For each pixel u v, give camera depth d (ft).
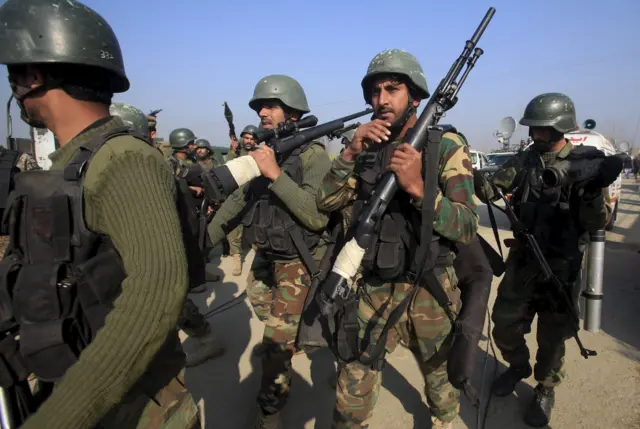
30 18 3.59
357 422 6.74
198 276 4.37
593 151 8.62
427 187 5.63
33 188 3.57
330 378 10.86
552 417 9.34
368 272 6.96
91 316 3.60
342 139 9.31
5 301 3.66
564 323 8.87
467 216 5.99
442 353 6.96
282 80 9.57
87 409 2.96
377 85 6.70
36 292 3.48
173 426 4.18
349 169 6.84
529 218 9.19
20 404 4.20
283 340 8.39
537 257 8.75
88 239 3.56
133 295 3.07
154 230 3.24
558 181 8.21
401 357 12.08
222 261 23.40
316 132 8.50
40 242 3.57
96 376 2.97
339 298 5.69
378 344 6.12
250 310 15.94
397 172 5.56
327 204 7.38
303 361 12.12
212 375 11.34
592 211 8.58
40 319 3.51
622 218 37.93
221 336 13.69
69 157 3.81
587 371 11.05
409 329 6.85
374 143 6.95
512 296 9.48
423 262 5.82
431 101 6.07
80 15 3.75
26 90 3.76
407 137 5.87
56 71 3.70
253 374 11.35
